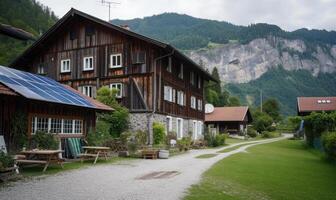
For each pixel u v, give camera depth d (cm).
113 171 1407
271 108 9400
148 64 2784
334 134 2156
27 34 1580
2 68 1772
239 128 6178
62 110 1795
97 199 892
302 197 1076
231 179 1293
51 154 1354
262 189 1140
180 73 3341
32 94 1497
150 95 2755
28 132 1574
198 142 3225
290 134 7669
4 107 1461
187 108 3550
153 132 2661
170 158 2091
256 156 2369
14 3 8588
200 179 1260
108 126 2403
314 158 2525
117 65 2903
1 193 935
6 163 1154
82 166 1525
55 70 3158
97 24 3005
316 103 5275
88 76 3009
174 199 921
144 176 1295
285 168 1759
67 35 3138
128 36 2867
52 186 1045
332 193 1177
